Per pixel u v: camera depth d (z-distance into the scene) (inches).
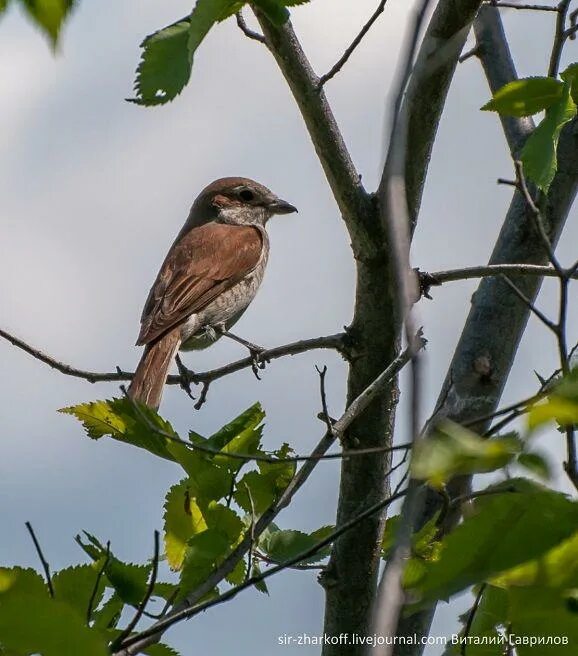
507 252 442.6
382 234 390.6
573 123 448.1
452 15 343.9
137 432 314.2
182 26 240.4
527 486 170.2
